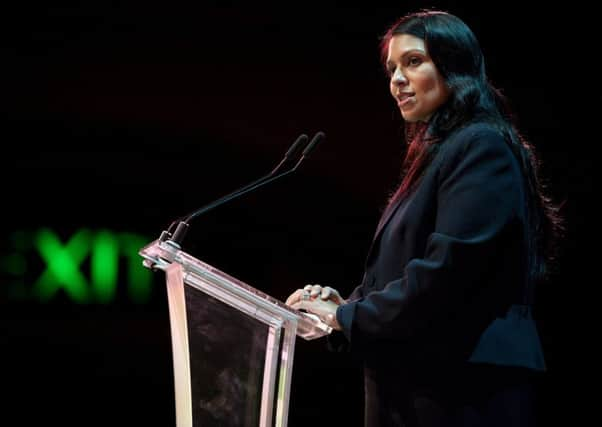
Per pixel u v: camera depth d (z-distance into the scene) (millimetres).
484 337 5832
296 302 6457
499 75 14500
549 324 14523
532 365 5879
